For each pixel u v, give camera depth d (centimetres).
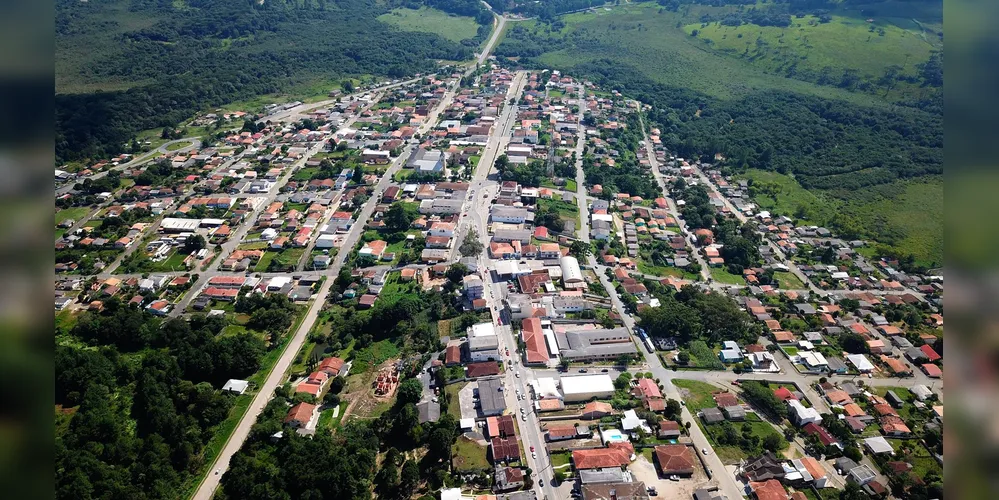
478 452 14825
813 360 17975
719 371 17700
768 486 13612
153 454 13875
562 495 13725
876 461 14612
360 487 13562
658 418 15712
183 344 17900
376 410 16212
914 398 16775
